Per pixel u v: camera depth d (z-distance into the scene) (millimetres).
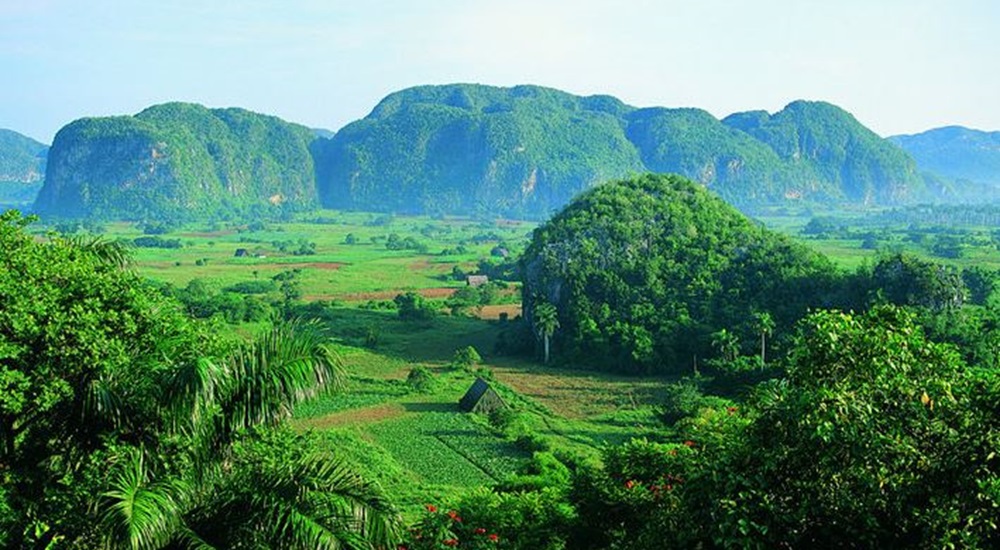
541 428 65750
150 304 19938
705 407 63531
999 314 86000
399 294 146750
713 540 13805
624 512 23953
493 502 25750
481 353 100125
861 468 13695
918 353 14828
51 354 16359
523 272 114312
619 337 92312
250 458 15883
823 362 14719
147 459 14578
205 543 12883
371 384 79250
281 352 14797
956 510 12898
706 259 103750
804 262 101562
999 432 13055
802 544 13961
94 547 13336
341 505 13758
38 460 16641
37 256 18500
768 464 14047
